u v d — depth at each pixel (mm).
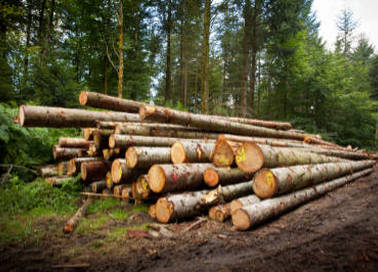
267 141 5758
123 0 12445
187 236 3219
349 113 16641
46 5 16812
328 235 2918
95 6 13766
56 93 8852
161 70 22438
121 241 3059
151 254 2693
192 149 4430
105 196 4906
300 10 17328
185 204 3744
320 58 16297
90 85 16125
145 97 17031
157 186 3814
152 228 3516
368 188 5293
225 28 11898
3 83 8141
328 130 16359
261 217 3387
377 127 17141
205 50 11359
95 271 2336
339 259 2312
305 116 16609
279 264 2320
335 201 4453
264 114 20109
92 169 5078
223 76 19625
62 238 3150
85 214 4125
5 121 5465
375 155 10672
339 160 6629
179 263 2471
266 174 3725
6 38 9453
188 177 4066
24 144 5941
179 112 5066
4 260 2543
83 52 15953
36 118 4195
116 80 16344
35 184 4992
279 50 16844
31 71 8867
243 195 4449
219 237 3154
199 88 26703
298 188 4281
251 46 16438
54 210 4211
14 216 3791
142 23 17703
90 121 4996
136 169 4652
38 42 13594
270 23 15617
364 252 2391
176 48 23031
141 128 5078
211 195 3902
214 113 13844
